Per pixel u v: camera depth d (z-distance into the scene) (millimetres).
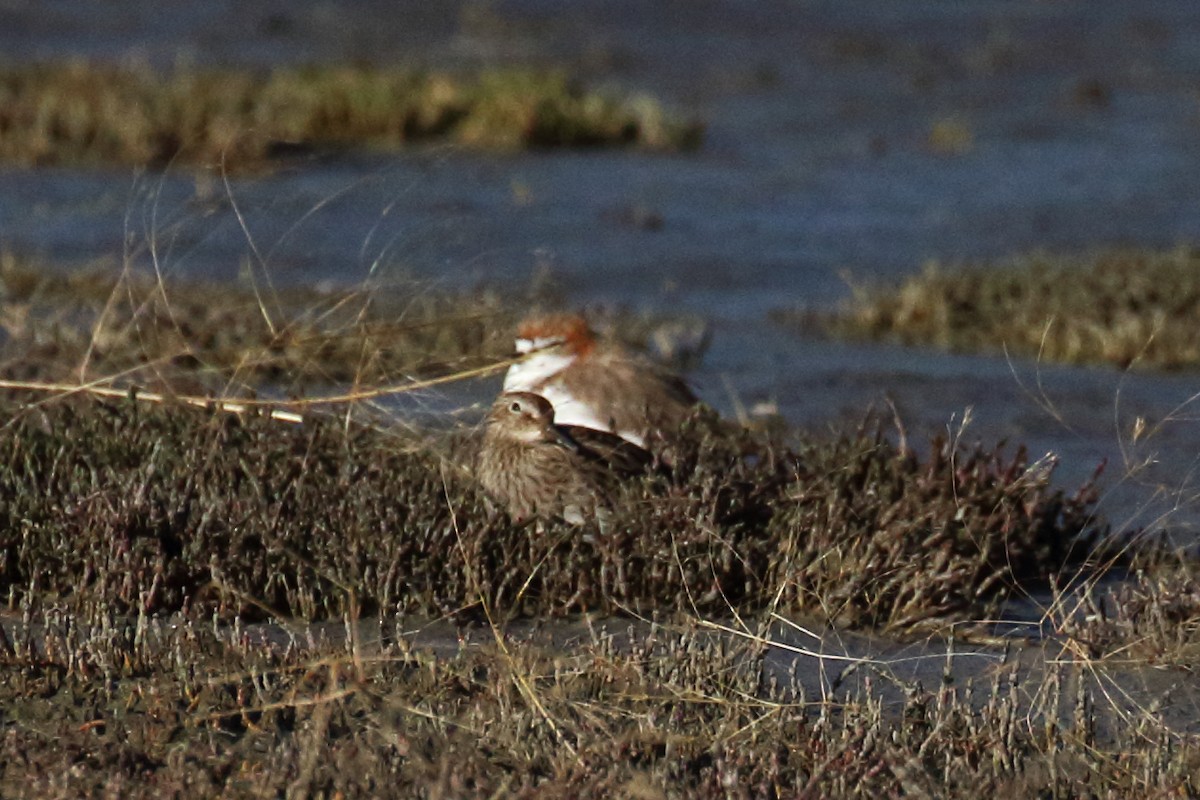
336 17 66562
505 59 58375
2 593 12250
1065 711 11016
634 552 12539
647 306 26188
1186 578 12906
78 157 37312
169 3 67875
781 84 55406
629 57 59719
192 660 10703
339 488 13117
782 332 25125
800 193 38312
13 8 64125
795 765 9844
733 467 13664
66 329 18953
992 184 40156
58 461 13367
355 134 41406
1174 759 10102
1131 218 36469
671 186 38344
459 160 39750
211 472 13242
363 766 9305
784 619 11742
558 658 10734
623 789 9156
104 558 12188
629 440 14586
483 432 14375
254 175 33844
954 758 9922
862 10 72875
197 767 9469
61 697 10359
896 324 25391
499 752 9734
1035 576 13852
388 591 12055
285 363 16594
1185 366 23156
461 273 24859
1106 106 52281
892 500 13977
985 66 59875
